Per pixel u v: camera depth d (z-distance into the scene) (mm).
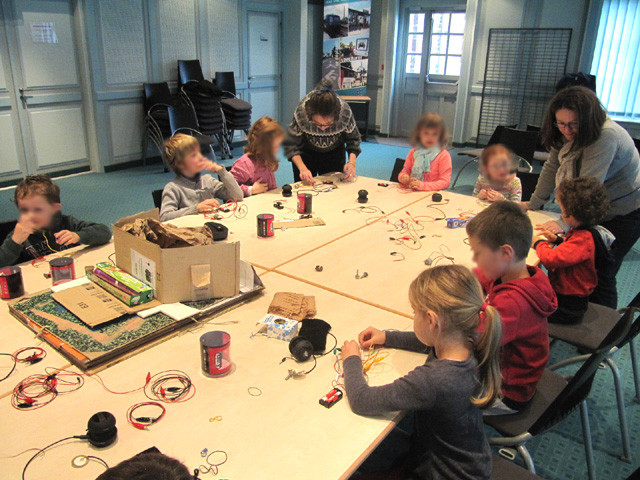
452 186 5699
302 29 7625
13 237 1967
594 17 6414
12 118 5184
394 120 8789
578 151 2393
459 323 1146
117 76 5863
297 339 1418
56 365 1359
